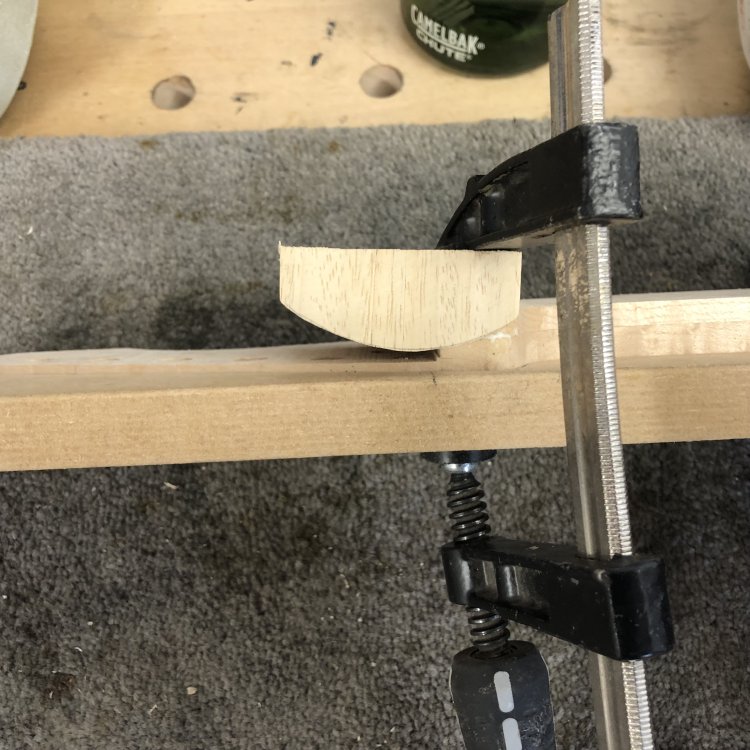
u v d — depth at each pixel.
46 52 0.75
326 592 0.73
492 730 0.41
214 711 0.71
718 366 0.40
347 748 0.71
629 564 0.28
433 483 0.73
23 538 0.72
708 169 0.76
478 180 0.37
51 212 0.73
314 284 0.39
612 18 0.77
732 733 0.72
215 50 0.76
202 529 0.72
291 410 0.40
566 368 0.31
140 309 0.73
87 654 0.72
